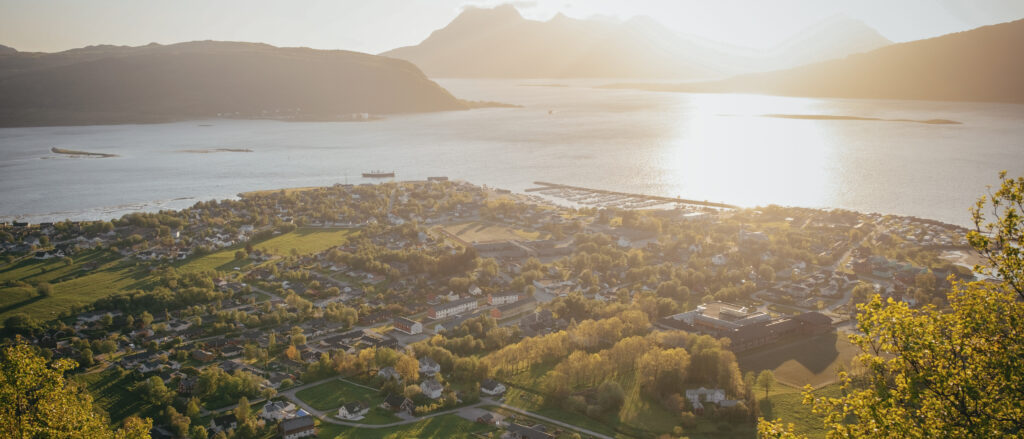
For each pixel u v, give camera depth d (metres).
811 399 121.75
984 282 110.88
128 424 171.62
